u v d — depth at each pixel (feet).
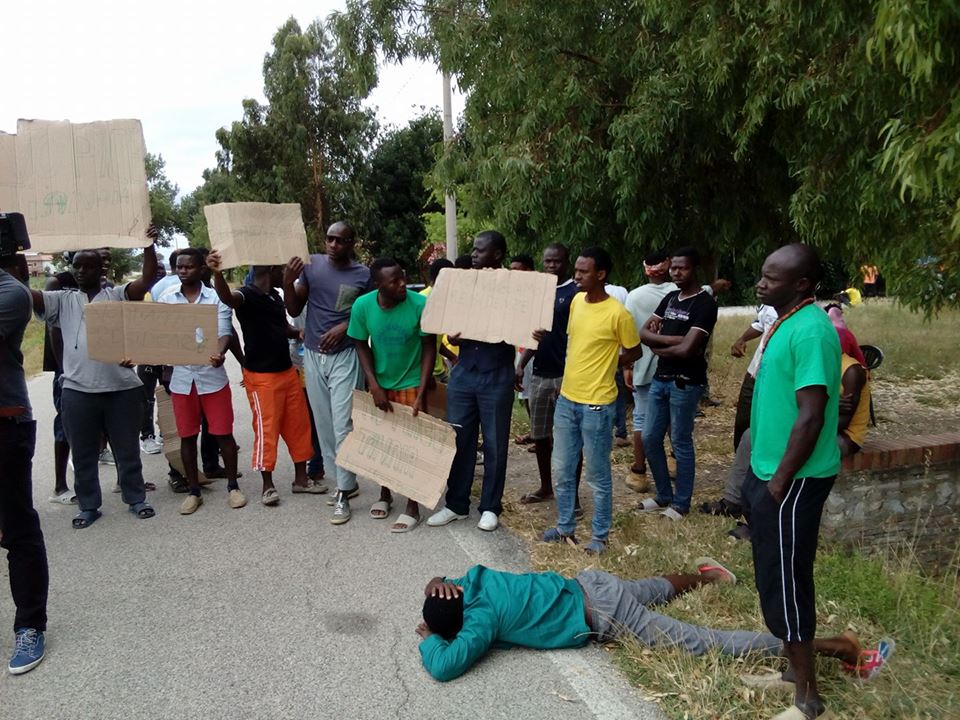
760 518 9.04
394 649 11.35
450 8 25.49
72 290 16.44
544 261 17.85
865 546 15.20
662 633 10.95
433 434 16.10
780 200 22.82
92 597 13.20
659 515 16.99
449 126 41.65
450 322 15.85
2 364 10.85
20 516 11.09
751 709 9.50
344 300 17.24
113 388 16.55
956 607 12.39
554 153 22.36
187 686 10.44
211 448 20.13
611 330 14.25
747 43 17.72
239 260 15.75
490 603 11.15
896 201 14.69
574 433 14.89
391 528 16.38
